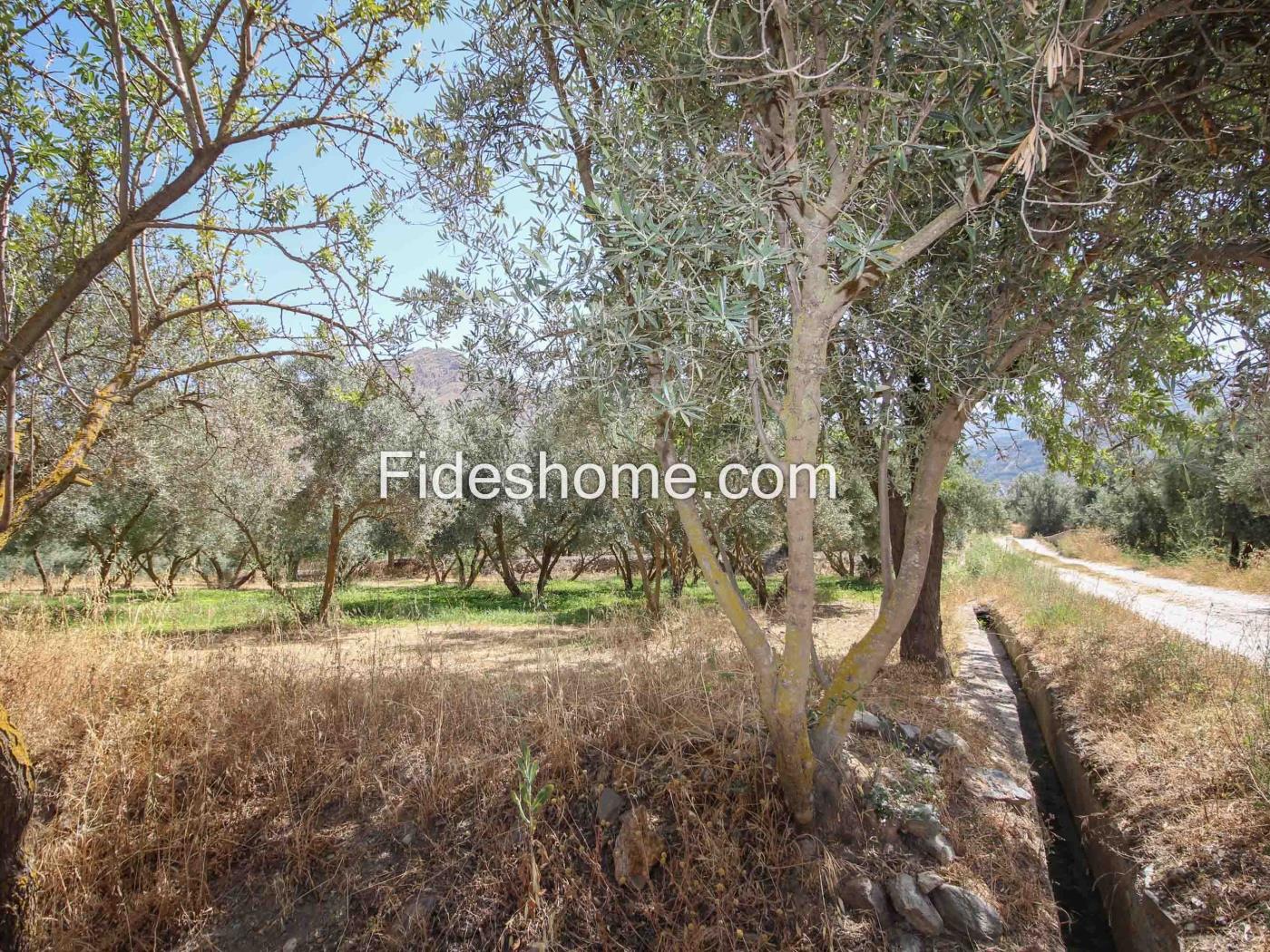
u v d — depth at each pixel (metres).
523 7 2.96
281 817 3.65
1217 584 13.22
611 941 2.94
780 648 5.24
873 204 2.99
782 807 3.23
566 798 3.51
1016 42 2.25
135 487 10.70
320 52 3.77
